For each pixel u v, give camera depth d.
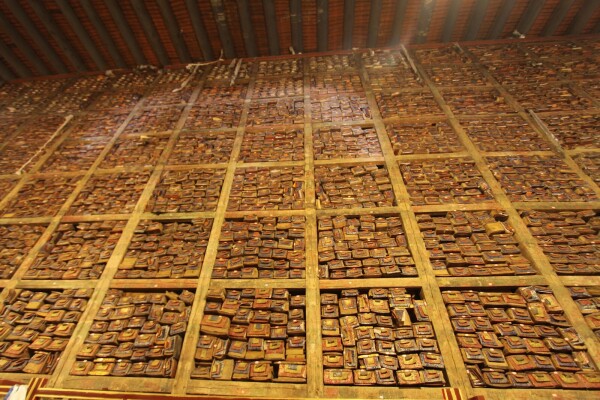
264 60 11.41
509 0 9.94
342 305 4.67
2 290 5.43
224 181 6.97
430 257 5.16
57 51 11.79
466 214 5.76
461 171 6.61
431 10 10.30
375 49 11.05
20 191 7.39
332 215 6.02
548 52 9.98
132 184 7.20
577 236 5.28
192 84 10.54
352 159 7.12
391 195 6.27
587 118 7.46
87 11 10.18
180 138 8.34
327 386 3.94
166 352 4.32
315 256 5.34
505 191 6.06
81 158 8.14
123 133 8.80
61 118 9.80
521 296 4.59
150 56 11.80
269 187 6.69
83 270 5.57
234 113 8.99
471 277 4.88
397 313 4.49
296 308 4.78
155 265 5.47
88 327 4.79
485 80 9.09
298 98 9.20
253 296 4.90
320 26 10.74
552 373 3.86
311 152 7.39
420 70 9.78
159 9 10.28
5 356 4.54
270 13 10.32
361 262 5.22
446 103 8.43
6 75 12.14
